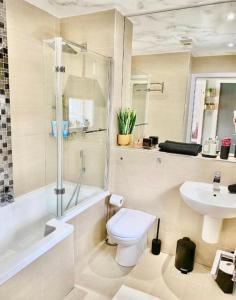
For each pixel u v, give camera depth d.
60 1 2.05
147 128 2.47
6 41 1.88
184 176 2.17
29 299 1.43
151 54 2.37
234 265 1.86
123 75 2.46
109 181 2.51
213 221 1.92
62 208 2.10
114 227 2.00
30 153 2.23
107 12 2.18
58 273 1.67
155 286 1.93
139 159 2.35
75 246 2.07
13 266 1.31
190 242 2.13
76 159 2.28
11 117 2.01
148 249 2.42
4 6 1.83
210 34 2.11
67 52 2.04
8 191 2.07
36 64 2.19
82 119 2.30
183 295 1.85
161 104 2.38
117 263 2.18
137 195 2.42
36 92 2.23
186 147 2.17
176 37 2.23
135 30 2.38
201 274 2.09
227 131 2.13
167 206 2.30
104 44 2.25
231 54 2.06
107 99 2.34
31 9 2.07
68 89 2.12
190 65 2.22
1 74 1.87
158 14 2.24
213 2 2.01
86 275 2.02
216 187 1.93
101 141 2.42
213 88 2.15
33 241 2.09
